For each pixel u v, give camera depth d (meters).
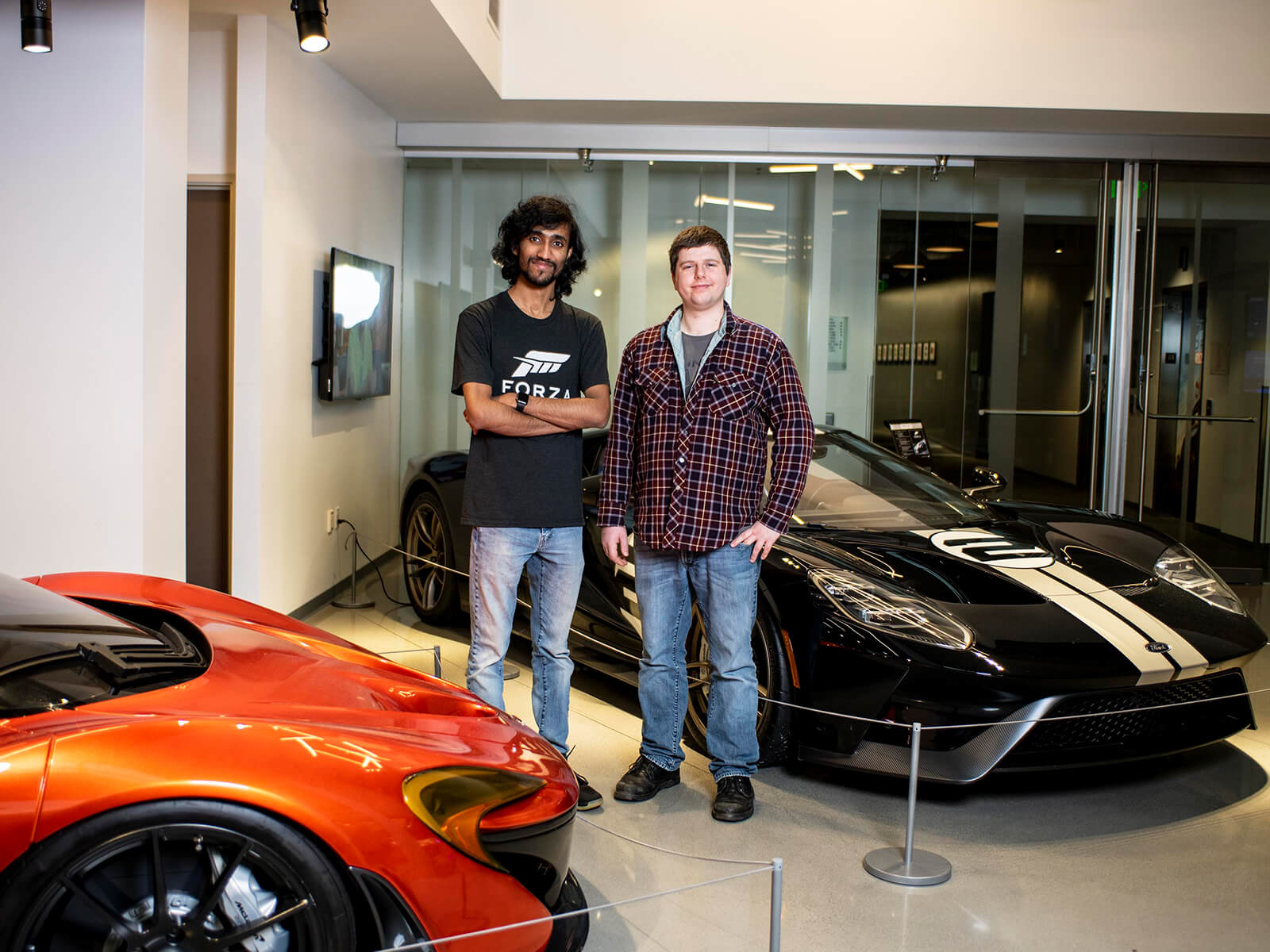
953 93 5.20
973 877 2.18
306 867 1.34
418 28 4.21
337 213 4.93
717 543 2.46
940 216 6.02
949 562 2.79
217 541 4.28
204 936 1.33
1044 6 5.17
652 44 5.20
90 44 2.90
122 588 2.12
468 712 1.81
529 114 5.63
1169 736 2.62
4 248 2.96
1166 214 5.96
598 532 3.30
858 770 2.54
